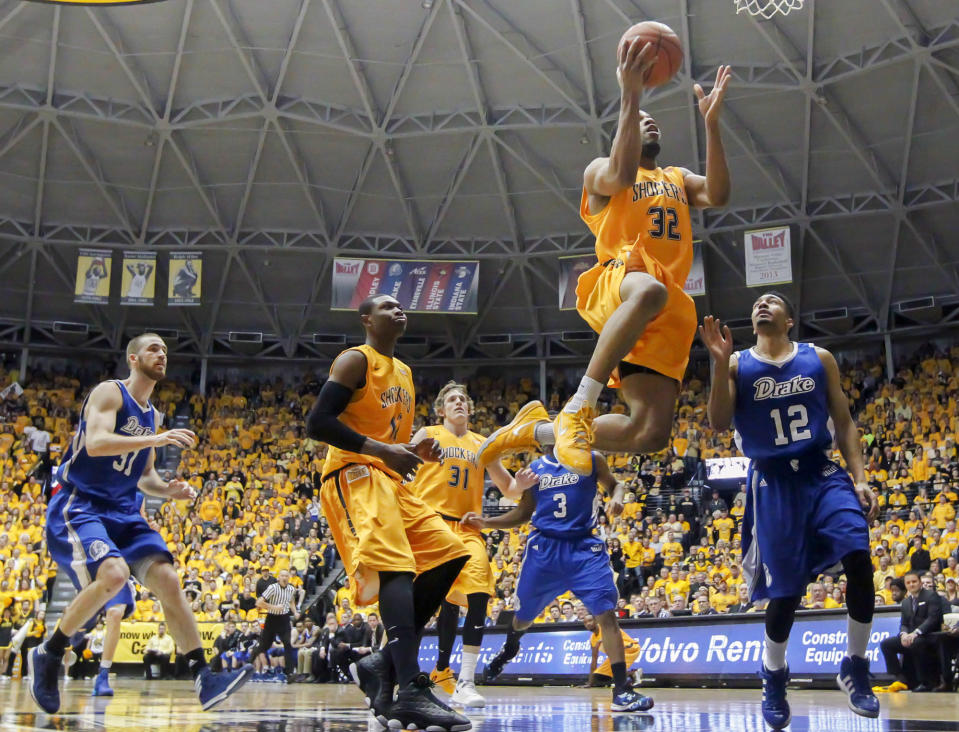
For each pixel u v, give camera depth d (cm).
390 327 439
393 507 409
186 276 2442
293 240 2492
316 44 2022
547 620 1563
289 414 2766
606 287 423
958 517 1816
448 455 747
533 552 724
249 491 2412
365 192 2384
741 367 458
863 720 504
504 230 2486
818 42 1917
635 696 634
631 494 2195
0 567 1931
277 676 1605
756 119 2111
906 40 1867
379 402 426
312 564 2023
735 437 464
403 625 389
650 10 1905
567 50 2022
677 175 459
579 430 394
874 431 2316
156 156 2216
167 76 2086
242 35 1992
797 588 441
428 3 1905
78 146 2219
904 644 1031
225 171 2320
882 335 2522
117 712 537
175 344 2775
